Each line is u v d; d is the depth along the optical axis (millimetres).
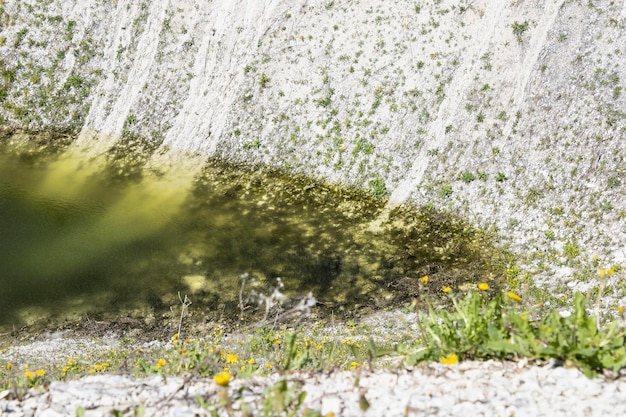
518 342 5531
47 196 25547
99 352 17578
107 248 23188
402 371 5539
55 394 5613
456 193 25078
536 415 4656
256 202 25781
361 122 26938
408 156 26109
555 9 26656
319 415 4629
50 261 22406
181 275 22203
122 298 21125
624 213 22641
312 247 23781
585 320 5406
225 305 21016
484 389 5051
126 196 25953
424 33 27703
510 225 23828
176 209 25344
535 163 24734
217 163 27312
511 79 26250
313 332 19125
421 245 23859
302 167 26688
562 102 25328
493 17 27219
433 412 4812
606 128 24281
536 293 21172
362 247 23828
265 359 9594
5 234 23469
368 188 25844
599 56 25453
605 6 26062
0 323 19875
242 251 23438
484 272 22516
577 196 23594
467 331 5820
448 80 26859
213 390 5461
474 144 25734
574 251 22266
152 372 6816
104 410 5301
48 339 19141
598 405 4711
